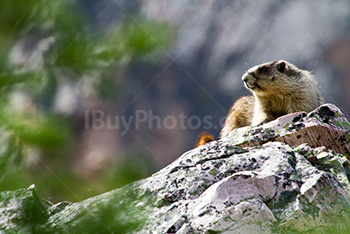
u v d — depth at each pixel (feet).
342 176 25.89
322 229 21.24
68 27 18.63
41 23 18.53
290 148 26.43
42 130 16.52
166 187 24.50
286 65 43.06
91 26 19.33
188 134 88.53
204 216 21.15
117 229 19.02
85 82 18.98
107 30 19.08
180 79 89.51
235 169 24.67
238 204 21.09
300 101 42.24
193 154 26.99
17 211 23.99
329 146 30.68
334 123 31.01
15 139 16.69
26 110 17.94
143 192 24.54
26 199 24.56
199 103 90.74
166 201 23.79
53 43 18.65
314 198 21.91
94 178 17.92
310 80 43.65
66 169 17.93
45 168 17.70
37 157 17.16
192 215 21.52
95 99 20.57
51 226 23.04
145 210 23.32
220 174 24.66
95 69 18.44
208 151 26.91
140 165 17.97
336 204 22.18
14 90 18.33
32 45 18.94
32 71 18.60
